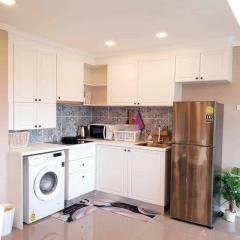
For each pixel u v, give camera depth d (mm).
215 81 3508
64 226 3072
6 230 2818
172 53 3697
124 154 3809
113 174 3932
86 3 2271
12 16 2613
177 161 3234
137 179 3691
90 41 3527
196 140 3092
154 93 3861
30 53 3309
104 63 4355
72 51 3961
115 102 4250
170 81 3717
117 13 2498
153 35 3201
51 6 2352
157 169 3508
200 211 3111
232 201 3285
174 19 2631
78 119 4617
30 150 3104
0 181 2973
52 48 3623
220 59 3316
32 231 2922
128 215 3418
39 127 3467
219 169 3369
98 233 2922
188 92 3893
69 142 3941
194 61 3510
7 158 3027
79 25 2863
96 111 4871
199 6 2291
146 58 3928
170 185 3443
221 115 3395
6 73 2971
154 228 3062
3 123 2971
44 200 3209
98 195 4125
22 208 2986
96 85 4586
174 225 3143
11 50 3082
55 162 3359
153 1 2201
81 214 3424
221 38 3270
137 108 4375
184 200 3215
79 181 3801
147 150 3578
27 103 3297
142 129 4309
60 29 3020
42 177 3213
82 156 3836
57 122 4180
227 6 2287
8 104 3037
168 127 4074
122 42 3559
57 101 3887
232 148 3514
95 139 4371
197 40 3389
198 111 3068
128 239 2797
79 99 4129
